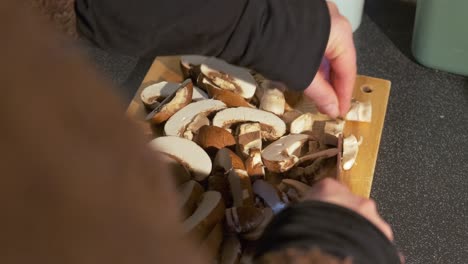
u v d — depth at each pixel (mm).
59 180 150
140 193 163
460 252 643
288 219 419
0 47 148
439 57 753
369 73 773
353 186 650
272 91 684
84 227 153
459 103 739
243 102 687
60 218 150
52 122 150
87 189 154
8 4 151
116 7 508
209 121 684
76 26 517
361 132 680
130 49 530
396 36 804
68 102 153
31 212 147
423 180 684
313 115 685
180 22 518
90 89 157
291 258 387
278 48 542
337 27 571
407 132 718
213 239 604
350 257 394
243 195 628
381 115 694
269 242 406
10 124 145
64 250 151
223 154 646
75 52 164
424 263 639
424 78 763
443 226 656
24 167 146
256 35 535
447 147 706
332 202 459
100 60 782
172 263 171
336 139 662
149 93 701
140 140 166
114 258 157
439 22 725
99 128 156
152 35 521
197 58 702
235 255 608
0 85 146
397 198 673
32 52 151
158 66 731
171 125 677
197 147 653
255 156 648
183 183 629
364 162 663
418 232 654
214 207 607
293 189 630
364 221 426
